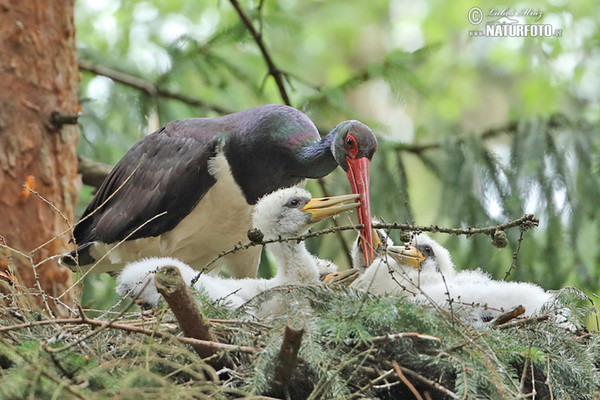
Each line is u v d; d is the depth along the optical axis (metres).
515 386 7.57
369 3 28.61
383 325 8.04
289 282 10.21
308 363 7.75
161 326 8.06
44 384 6.98
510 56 26.22
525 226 9.13
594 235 15.81
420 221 24.97
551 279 14.87
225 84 15.68
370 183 14.92
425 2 29.06
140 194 11.93
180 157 11.78
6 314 8.47
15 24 11.84
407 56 14.85
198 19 22.89
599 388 8.06
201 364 7.51
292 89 14.77
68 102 12.27
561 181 15.18
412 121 27.09
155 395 7.04
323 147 11.71
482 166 15.35
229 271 12.37
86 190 15.73
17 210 11.55
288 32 16.47
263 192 11.80
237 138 11.72
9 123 11.67
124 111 15.62
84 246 12.04
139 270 9.57
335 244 15.54
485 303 9.21
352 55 28.72
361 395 7.51
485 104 29.23
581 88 25.23
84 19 22.66
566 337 8.42
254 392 7.34
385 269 10.15
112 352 7.83
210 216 11.77
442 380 7.98
